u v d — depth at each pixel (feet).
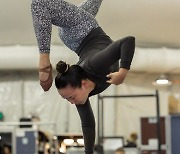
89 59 5.98
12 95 28.14
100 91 6.39
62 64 5.94
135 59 25.98
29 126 23.41
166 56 26.22
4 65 25.95
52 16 5.81
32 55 25.70
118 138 23.82
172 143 19.15
